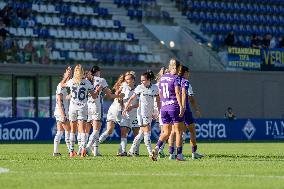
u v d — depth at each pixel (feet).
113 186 116.47
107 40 462.19
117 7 483.10
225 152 261.65
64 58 431.43
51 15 454.40
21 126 373.20
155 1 500.74
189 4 508.53
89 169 154.92
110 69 435.53
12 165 167.84
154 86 212.02
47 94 417.08
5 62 408.26
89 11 469.57
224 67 467.11
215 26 511.40
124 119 223.51
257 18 532.32
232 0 525.75
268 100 479.82
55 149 221.46
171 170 152.25
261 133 431.84
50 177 133.49
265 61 479.41
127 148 297.53
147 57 460.96
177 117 184.75
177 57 464.24
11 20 434.30
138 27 477.77
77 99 211.82
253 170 153.28
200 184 120.47
